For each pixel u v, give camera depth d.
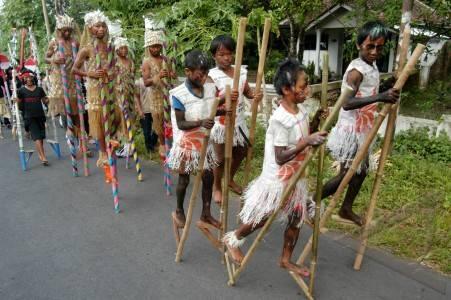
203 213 3.71
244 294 3.00
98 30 4.51
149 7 8.27
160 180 5.45
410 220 3.69
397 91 2.61
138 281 3.19
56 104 6.22
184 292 3.04
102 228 4.10
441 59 11.89
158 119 5.60
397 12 6.91
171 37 6.18
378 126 2.74
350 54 8.36
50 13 12.40
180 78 8.80
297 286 3.09
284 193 2.57
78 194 5.01
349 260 3.41
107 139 4.33
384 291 3.00
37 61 8.41
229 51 3.67
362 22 7.49
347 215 3.67
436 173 5.17
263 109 6.60
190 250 3.64
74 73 4.99
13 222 4.26
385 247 3.55
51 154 6.80
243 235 3.00
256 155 5.89
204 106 3.28
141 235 3.94
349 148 3.33
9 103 7.75
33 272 3.33
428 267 3.27
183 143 3.41
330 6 11.45
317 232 2.74
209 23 6.95
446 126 6.54
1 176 5.73
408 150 6.22
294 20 9.19
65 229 4.09
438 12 6.90
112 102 4.40
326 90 2.68
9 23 12.48
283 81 2.52
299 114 2.63
